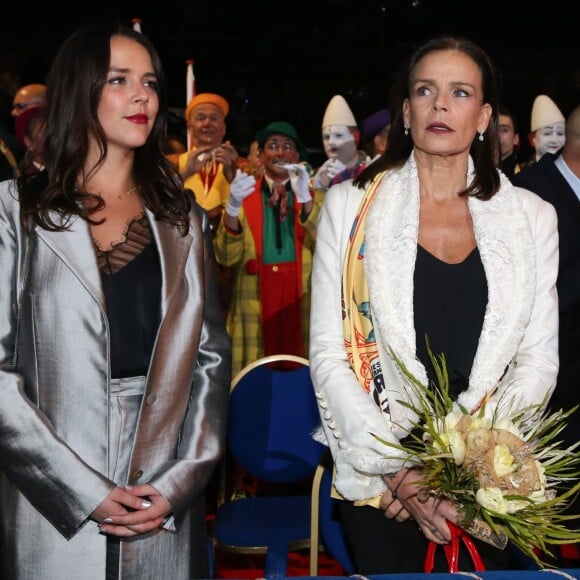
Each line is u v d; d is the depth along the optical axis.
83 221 2.27
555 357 2.47
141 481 2.26
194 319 2.35
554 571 1.66
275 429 3.55
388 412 2.38
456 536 2.18
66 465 2.17
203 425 2.36
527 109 9.12
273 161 4.99
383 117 5.49
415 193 2.47
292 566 4.07
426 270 2.43
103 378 2.23
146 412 2.27
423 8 9.92
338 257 2.52
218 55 9.87
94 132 2.30
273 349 4.91
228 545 3.27
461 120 2.41
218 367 2.42
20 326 2.25
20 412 2.18
